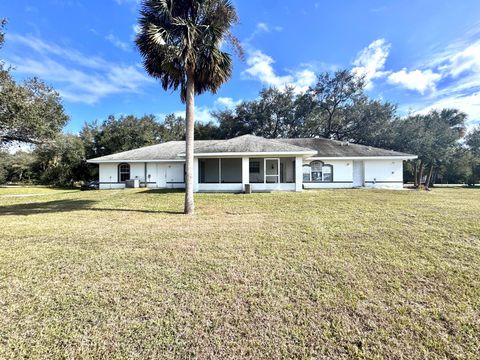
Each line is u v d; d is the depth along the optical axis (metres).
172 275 3.68
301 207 9.59
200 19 8.85
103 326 2.52
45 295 3.10
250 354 2.17
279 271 3.82
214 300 3.01
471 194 15.37
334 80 30.67
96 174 30.14
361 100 29.97
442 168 32.31
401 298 3.06
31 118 9.68
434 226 6.34
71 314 2.71
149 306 2.88
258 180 19.23
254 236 5.69
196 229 6.37
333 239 5.40
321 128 33.06
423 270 3.82
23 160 32.97
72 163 29.14
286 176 18.98
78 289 3.25
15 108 9.28
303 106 32.34
